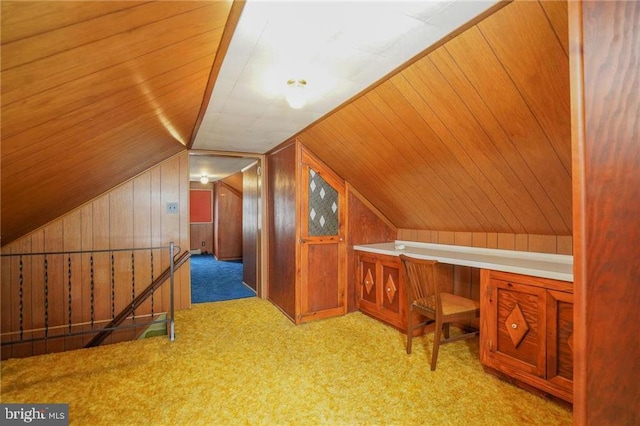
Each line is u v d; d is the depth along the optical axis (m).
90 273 3.50
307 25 1.44
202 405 1.98
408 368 2.44
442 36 1.56
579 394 0.72
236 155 4.27
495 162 2.18
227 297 4.59
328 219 3.63
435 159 2.49
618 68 0.68
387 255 3.27
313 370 2.42
